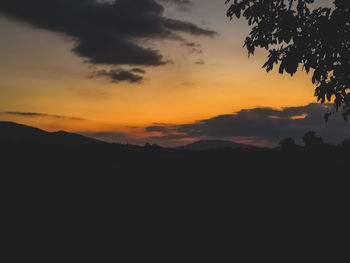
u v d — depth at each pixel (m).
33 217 9.01
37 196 10.78
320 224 8.80
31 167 14.20
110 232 8.19
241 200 10.95
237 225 8.80
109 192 11.55
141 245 7.45
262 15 7.55
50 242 7.48
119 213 9.58
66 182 12.51
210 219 9.25
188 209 10.05
